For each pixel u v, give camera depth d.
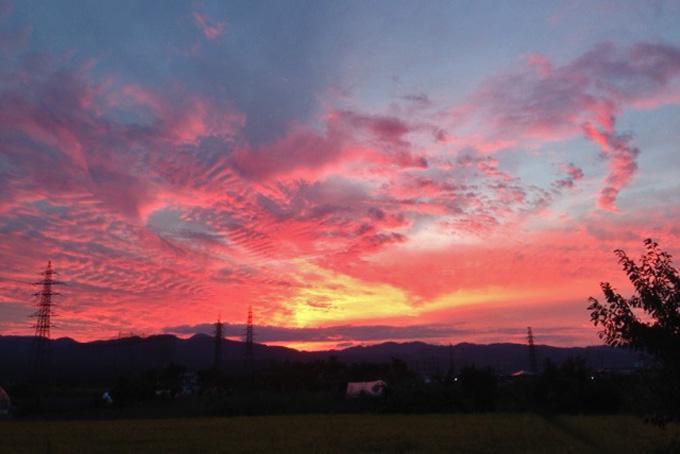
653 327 14.57
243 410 69.88
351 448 30.47
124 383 89.00
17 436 39.31
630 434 27.55
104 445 33.34
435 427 42.47
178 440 35.72
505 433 35.75
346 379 105.44
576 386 48.16
